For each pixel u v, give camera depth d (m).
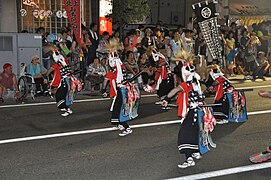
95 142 6.79
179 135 5.62
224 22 17.48
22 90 10.18
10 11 14.45
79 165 5.68
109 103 10.09
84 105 9.83
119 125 7.55
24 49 11.00
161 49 12.98
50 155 6.11
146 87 9.82
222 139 7.06
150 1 27.05
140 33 13.80
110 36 13.91
